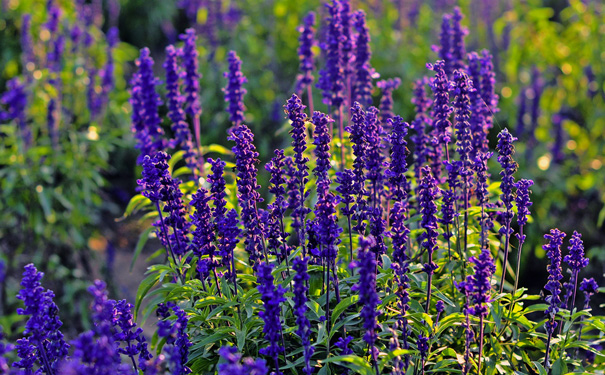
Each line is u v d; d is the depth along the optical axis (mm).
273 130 14008
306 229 5172
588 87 12977
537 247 11281
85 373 3641
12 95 10141
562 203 11844
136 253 6695
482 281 4336
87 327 10547
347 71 6973
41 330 4355
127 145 12023
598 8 14008
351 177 4871
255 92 14328
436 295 4988
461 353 5234
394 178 5035
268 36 15844
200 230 4992
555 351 5234
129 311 4852
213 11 14023
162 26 19656
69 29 12227
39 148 10398
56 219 11125
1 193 10805
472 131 6180
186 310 5070
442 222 5086
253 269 5289
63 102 11789
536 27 14789
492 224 5496
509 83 14312
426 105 6289
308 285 5219
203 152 7324
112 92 13156
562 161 12953
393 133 4996
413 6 15148
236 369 3314
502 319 5238
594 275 11102
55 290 11102
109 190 15797
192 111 7172
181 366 4523
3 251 10766
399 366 4344
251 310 4863
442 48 7270
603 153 12664
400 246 4676
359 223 5055
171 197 5238
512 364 5168
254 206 5055
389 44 14914
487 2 14797
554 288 4863
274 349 4273
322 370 4617
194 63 7094
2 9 13875
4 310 10320
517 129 11859
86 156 11461
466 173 5289
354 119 5016
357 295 4691
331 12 6637
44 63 11898
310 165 6691
